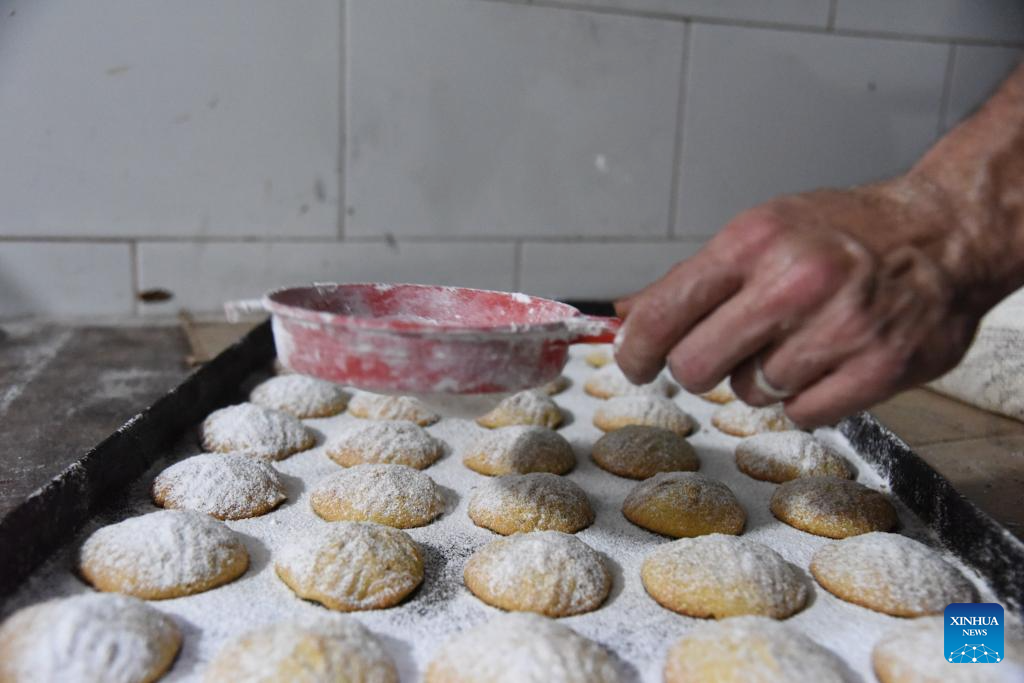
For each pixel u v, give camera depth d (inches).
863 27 69.6
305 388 43.6
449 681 21.4
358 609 25.4
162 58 55.9
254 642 21.7
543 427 38.9
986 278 20.9
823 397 21.7
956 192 21.1
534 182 65.6
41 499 25.5
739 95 68.4
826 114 71.1
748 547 27.5
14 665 20.3
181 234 59.4
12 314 57.7
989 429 40.5
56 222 56.7
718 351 21.6
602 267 69.3
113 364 47.7
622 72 65.1
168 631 22.5
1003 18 72.8
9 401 39.9
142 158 57.2
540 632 22.2
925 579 26.1
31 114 54.4
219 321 59.7
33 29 53.0
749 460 37.3
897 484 34.4
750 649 21.8
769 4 66.7
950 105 74.2
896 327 20.2
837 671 21.7
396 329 22.4
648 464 36.4
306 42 58.2
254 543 29.2
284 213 61.1
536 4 61.8
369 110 60.6
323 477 35.0
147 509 30.5
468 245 65.5
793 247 20.2
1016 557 25.2
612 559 29.1
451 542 29.9
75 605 21.8
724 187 70.4
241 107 58.2
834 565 27.5
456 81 61.7
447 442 39.8
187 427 38.6
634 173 67.7
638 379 24.4
